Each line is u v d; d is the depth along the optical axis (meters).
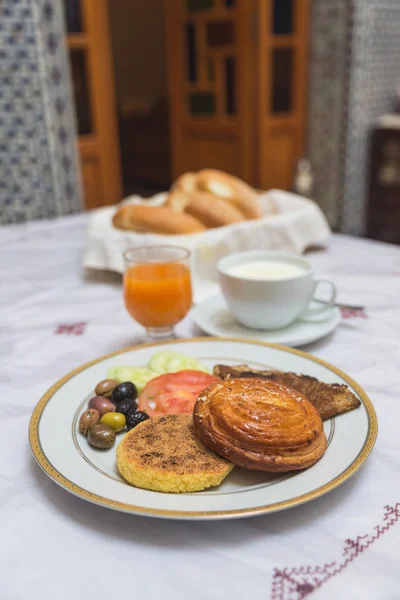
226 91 2.72
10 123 1.50
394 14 2.62
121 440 0.41
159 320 0.65
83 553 0.35
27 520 0.38
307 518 0.37
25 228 1.22
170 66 2.89
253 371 0.51
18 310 0.79
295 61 2.69
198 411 0.41
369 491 0.40
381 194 2.78
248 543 0.35
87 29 1.95
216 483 0.37
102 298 0.83
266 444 0.38
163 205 0.98
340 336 0.67
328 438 0.42
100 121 2.09
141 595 0.32
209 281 0.86
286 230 0.92
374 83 2.68
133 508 0.34
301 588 0.32
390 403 0.51
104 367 0.54
